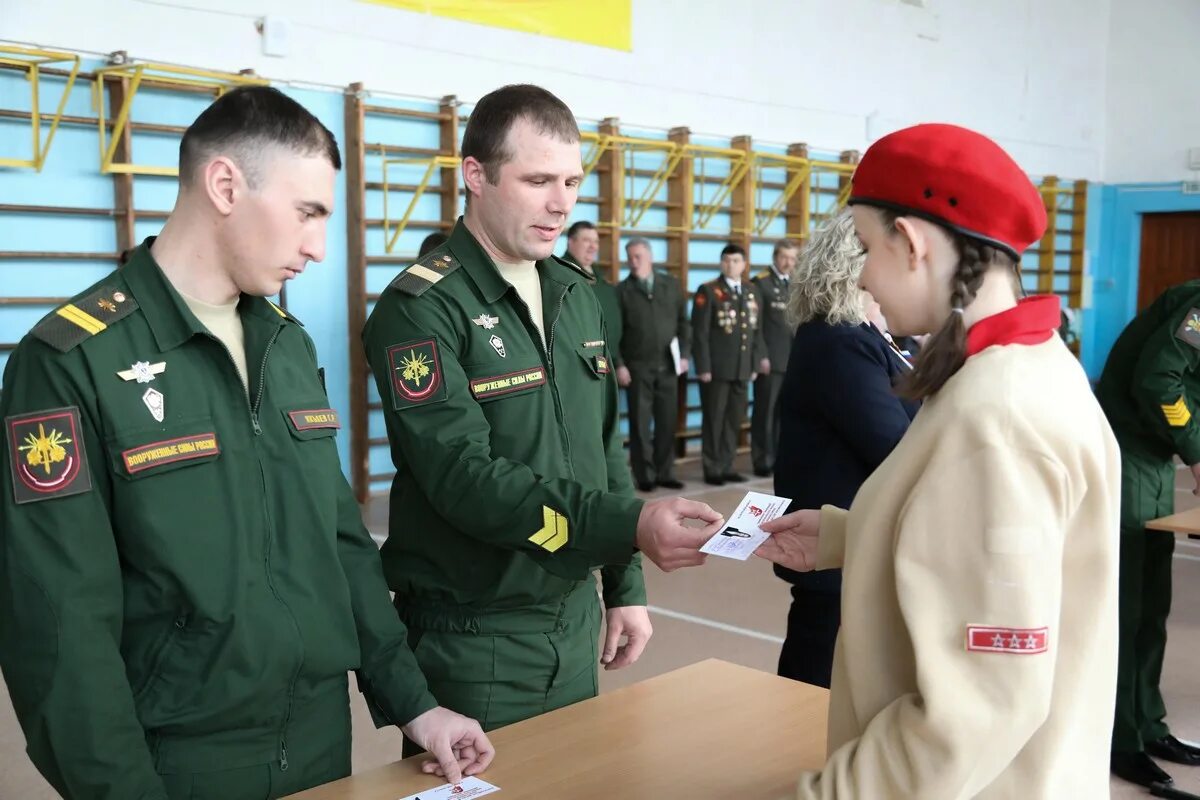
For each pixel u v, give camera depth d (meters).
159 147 5.33
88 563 1.12
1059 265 11.50
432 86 6.29
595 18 7.04
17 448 1.11
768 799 1.18
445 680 1.58
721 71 7.86
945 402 0.86
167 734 1.19
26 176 4.91
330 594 1.31
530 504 1.39
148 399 1.18
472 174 1.55
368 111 6.00
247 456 1.25
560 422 1.63
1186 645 3.79
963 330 0.88
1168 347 2.62
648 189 7.57
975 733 0.79
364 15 5.96
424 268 1.56
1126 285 11.74
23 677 1.10
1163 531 2.79
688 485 6.85
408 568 1.61
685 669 1.60
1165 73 11.26
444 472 1.45
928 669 0.81
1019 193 0.88
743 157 7.86
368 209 6.14
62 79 4.97
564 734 1.37
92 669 1.10
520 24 6.66
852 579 0.92
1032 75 10.67
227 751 1.22
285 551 1.28
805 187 8.37
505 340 1.56
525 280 1.64
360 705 3.26
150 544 1.17
